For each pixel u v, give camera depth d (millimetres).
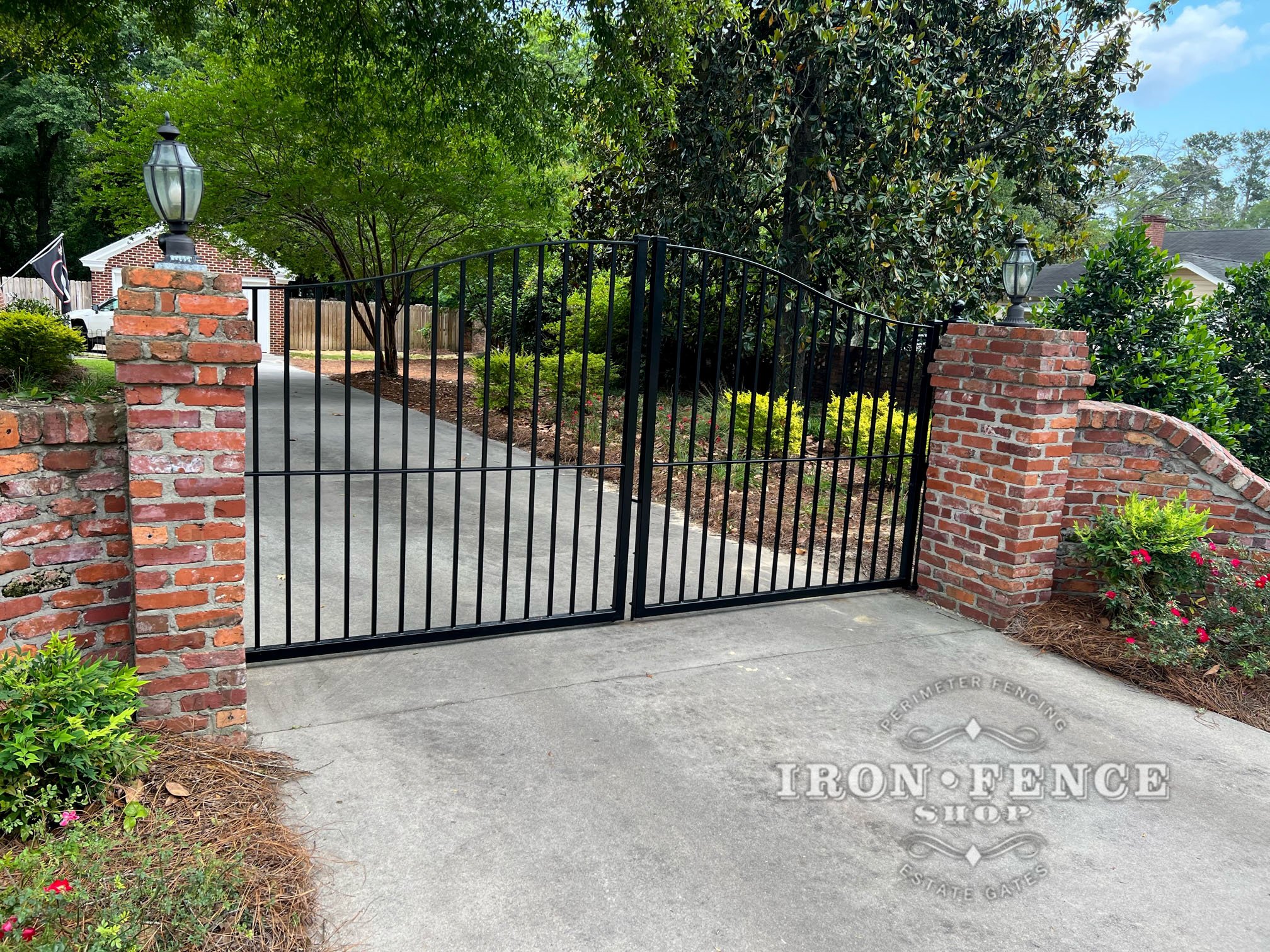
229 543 2961
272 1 9016
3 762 2375
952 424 4973
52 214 28453
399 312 16609
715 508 7277
